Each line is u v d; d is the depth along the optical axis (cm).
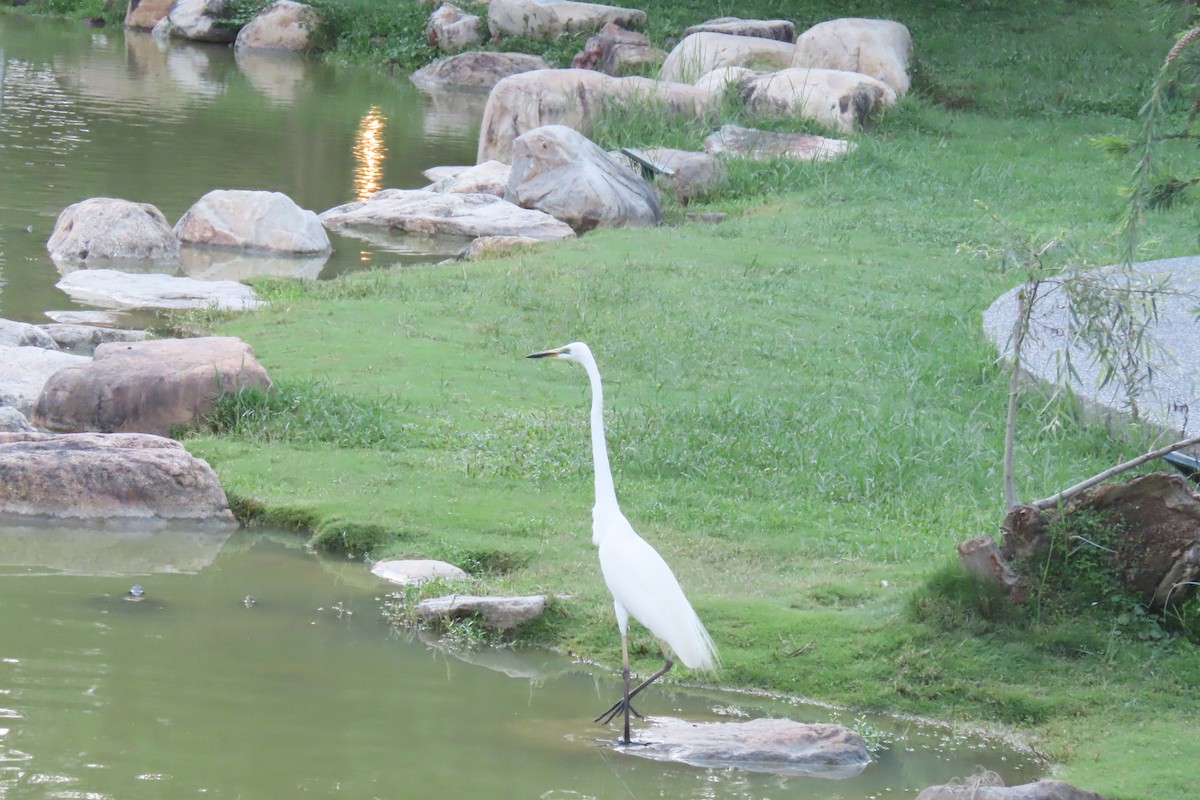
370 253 2306
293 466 1276
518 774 780
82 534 1141
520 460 1306
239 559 1111
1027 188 2648
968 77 3762
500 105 3056
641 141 2975
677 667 948
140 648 914
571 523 1175
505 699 891
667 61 3688
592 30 4606
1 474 1172
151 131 3269
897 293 1966
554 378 1573
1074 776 816
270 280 2038
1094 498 986
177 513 1184
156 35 5331
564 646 980
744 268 2081
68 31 5316
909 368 1628
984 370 1591
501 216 2467
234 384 1390
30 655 888
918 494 1260
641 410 1449
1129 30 4497
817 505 1234
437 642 976
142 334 1684
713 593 1038
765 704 911
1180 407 1306
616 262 2091
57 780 726
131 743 777
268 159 3041
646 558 856
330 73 4638
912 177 2747
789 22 4031
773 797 772
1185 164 2719
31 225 2297
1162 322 1644
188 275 2094
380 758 786
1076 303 1016
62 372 1368
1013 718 896
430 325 1758
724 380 1579
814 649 956
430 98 4219
